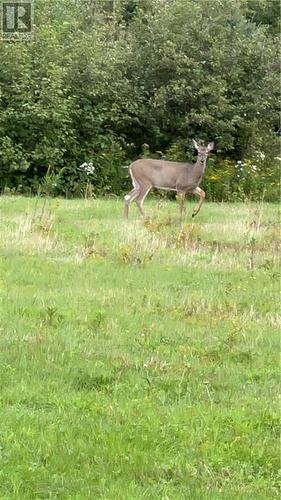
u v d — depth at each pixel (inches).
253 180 1205.7
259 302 514.9
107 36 1376.7
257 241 713.6
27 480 266.2
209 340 430.0
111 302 498.6
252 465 288.0
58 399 337.1
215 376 376.5
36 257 614.5
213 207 1003.3
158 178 875.4
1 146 1158.3
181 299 512.1
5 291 511.5
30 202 935.0
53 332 427.2
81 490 262.1
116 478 273.0
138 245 662.5
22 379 358.3
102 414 324.2
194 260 628.4
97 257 617.9
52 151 1178.6
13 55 1179.3
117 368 379.9
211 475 277.7
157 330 442.0
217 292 536.1
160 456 289.4
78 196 1194.6
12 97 1171.3
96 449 290.4
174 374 374.9
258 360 402.3
